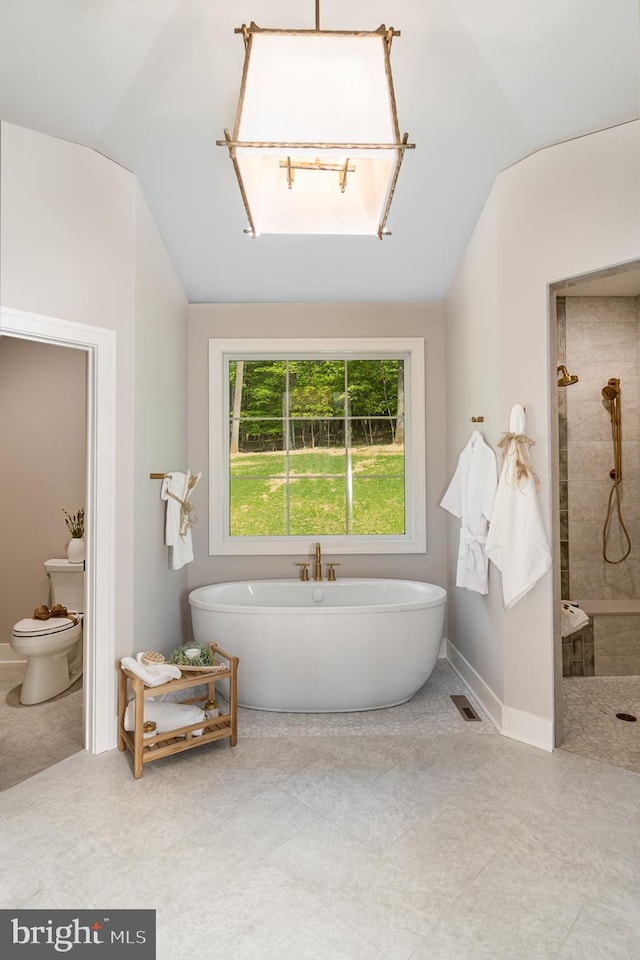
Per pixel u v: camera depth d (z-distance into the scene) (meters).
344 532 4.03
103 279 2.60
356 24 2.26
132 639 2.69
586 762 2.48
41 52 2.24
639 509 4.00
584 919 1.57
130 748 2.53
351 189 2.09
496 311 2.85
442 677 3.56
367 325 3.90
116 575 2.63
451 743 2.67
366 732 2.79
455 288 3.64
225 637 2.99
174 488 3.19
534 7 2.15
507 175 2.79
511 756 2.54
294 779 2.34
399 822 2.04
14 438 3.97
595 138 2.50
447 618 3.92
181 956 1.44
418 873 1.76
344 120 1.67
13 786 2.28
